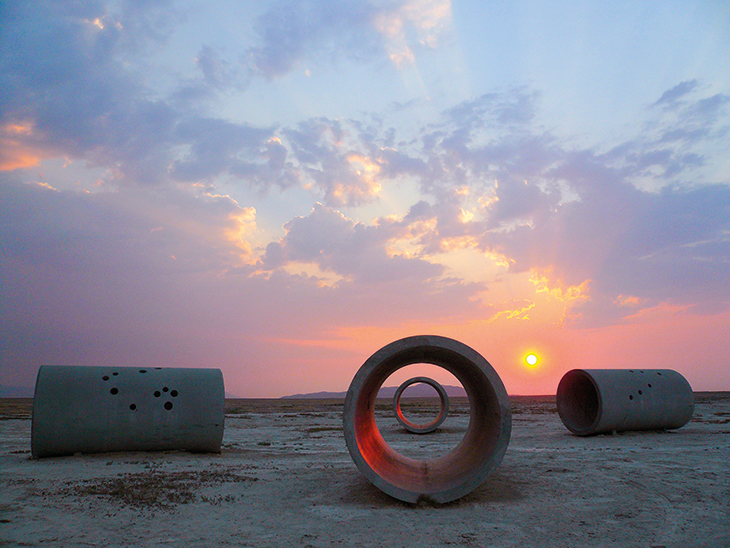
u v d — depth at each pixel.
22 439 18.59
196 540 6.23
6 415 37.97
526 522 7.04
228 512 7.58
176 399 13.87
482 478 8.02
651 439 17.11
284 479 9.95
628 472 10.02
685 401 18.91
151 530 6.64
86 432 12.88
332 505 8.03
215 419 13.99
